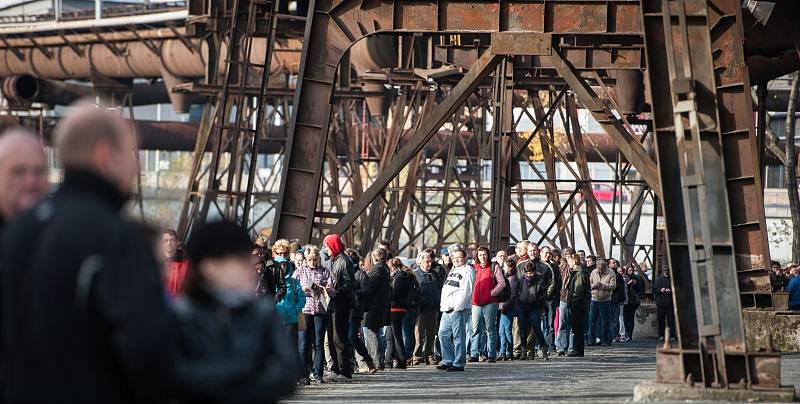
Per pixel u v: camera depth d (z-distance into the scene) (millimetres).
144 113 173250
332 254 31609
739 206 31312
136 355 6773
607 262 52719
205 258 8094
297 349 28625
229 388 7707
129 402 7012
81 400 6824
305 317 29531
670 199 21047
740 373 20109
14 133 8961
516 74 52000
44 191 8984
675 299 20688
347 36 36125
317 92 36406
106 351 6918
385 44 62594
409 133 76312
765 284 32062
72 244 6898
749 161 30594
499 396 25344
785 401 19672
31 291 6910
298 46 74750
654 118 21547
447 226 136500
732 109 30156
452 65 53625
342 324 31297
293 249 32656
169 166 175625
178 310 7887
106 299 6805
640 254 130125
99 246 6891
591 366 36719
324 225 38250
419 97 68500
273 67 76188
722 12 29922
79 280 6832
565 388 27438
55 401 6824
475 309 38375
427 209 129375
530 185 136000
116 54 90125
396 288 35812
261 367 7961
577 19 34625
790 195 68500
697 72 20906
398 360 35969
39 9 159625
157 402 7000
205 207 50781
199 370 7637
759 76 44406
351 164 76250
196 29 63562
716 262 20266
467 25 35250
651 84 21750
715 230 20328
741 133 30312
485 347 40125
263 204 144750
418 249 87500
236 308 7980
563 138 113062
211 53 62469
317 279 29656
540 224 135000
